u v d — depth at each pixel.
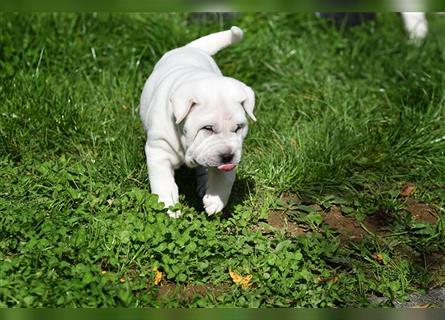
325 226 5.45
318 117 6.87
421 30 8.86
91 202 5.26
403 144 6.50
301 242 5.07
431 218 5.84
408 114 6.86
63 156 5.90
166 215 4.98
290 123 6.74
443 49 8.29
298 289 4.67
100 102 6.70
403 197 6.08
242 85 4.82
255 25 8.35
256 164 6.10
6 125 6.25
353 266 5.02
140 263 4.76
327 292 4.66
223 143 4.59
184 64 5.48
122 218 5.03
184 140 4.82
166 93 5.06
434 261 5.32
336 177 6.10
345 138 6.48
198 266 4.75
